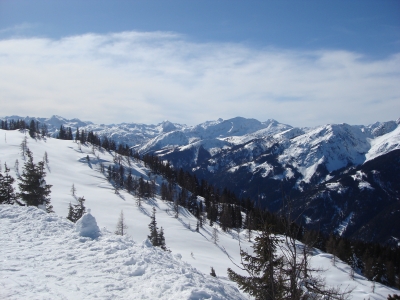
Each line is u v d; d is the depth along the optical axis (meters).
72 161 140.25
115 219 72.69
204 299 8.09
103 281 8.92
